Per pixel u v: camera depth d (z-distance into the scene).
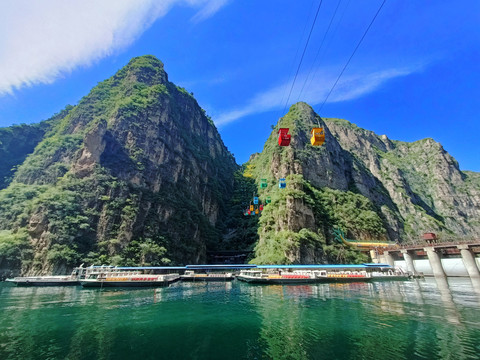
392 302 37.28
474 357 17.33
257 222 138.75
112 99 168.25
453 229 172.38
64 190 103.69
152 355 18.95
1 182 140.75
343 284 62.97
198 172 175.62
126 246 97.50
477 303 35.53
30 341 22.22
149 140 145.12
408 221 158.25
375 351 18.80
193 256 117.31
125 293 50.88
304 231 102.25
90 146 117.88
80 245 90.50
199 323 27.72
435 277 76.62
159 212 119.31
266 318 29.47
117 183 113.38
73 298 44.78
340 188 146.38
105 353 19.42
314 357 18.00
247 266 83.25
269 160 178.38
